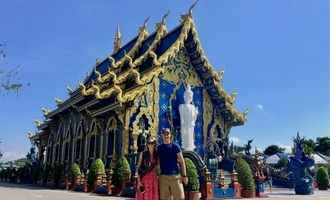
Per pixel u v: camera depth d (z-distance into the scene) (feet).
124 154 81.61
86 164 100.42
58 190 87.45
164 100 93.15
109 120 92.89
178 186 28.07
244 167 74.28
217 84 102.22
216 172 77.87
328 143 344.90
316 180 125.08
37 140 157.38
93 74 135.64
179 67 99.14
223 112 106.01
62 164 113.29
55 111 123.95
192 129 92.22
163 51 99.04
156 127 89.45
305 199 72.33
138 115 86.63
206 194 62.80
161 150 28.71
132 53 108.17
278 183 132.57
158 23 105.50
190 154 66.08
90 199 59.00
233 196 69.51
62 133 125.90
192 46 99.55
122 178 70.33
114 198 62.59
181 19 98.63
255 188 76.54
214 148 101.50
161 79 94.38
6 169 171.83
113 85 91.61
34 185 116.67
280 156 179.32
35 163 144.77
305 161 98.78
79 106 106.22
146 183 29.17
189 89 94.48
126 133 84.33
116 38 137.49
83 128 108.27
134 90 88.12
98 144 97.45
